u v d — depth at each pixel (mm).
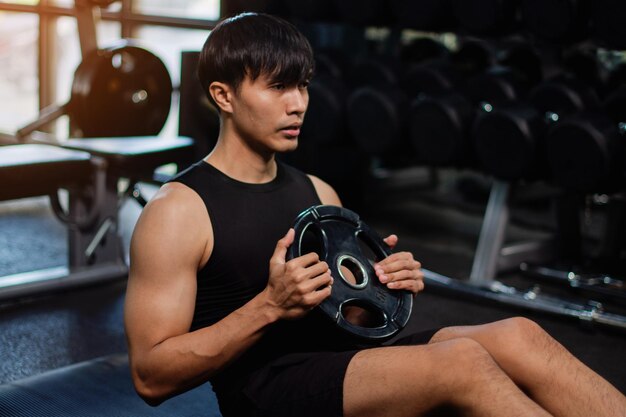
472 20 3070
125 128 3855
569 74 3184
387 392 1246
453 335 1423
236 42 1356
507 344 1353
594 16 2807
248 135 1396
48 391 1943
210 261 1372
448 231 3977
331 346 1466
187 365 1281
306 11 3516
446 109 3062
